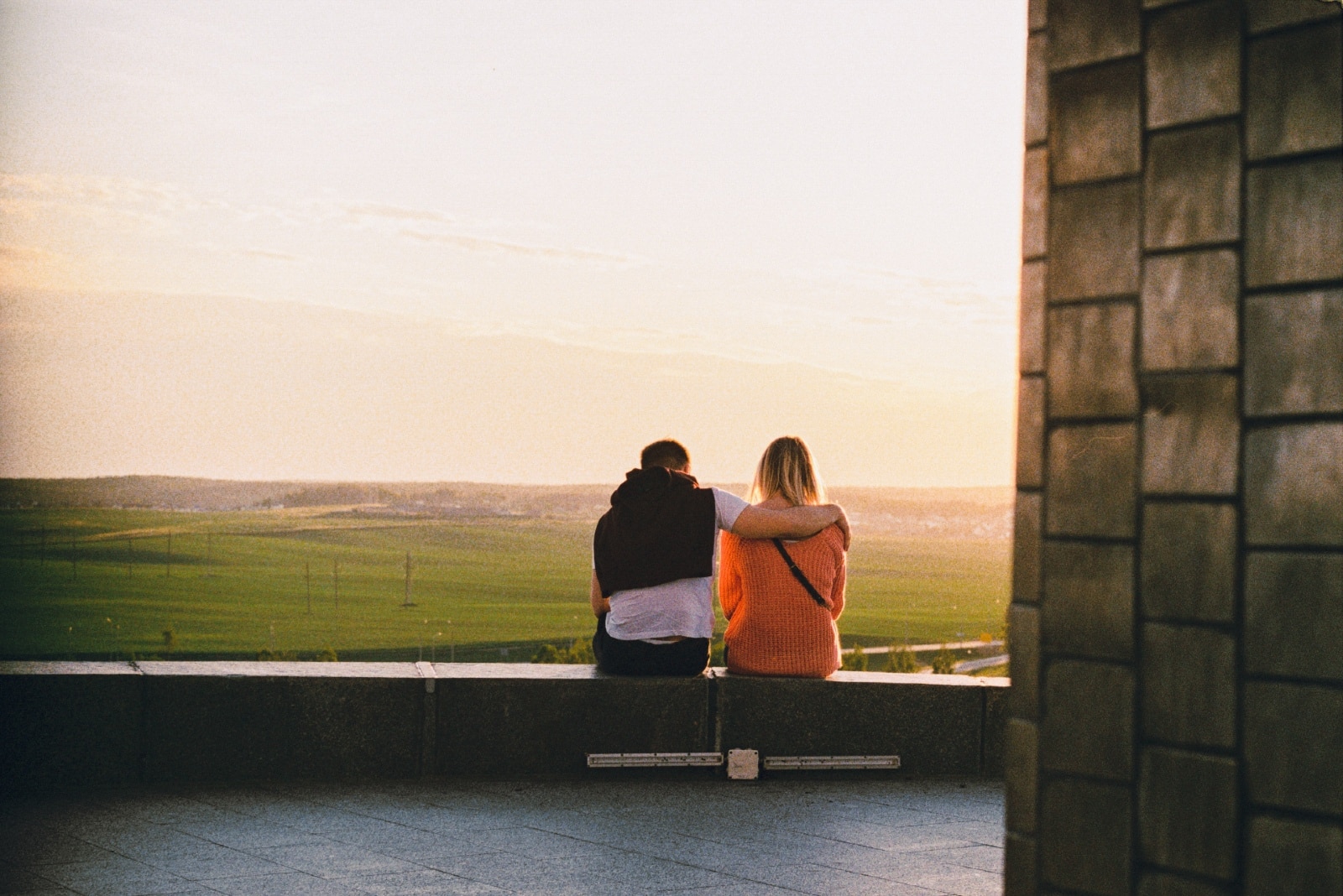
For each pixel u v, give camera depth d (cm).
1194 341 175
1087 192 187
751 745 652
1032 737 192
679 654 649
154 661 638
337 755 620
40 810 550
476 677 631
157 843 498
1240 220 171
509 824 541
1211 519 173
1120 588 182
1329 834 161
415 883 447
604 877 460
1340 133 163
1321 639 163
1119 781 181
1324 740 162
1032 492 193
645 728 643
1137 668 180
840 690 659
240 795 585
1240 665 170
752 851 503
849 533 682
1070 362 188
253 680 611
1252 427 169
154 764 602
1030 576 193
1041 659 191
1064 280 189
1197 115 175
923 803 602
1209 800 172
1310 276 165
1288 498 166
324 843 502
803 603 660
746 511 653
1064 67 190
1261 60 170
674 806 584
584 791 611
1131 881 179
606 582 658
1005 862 195
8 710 584
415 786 611
